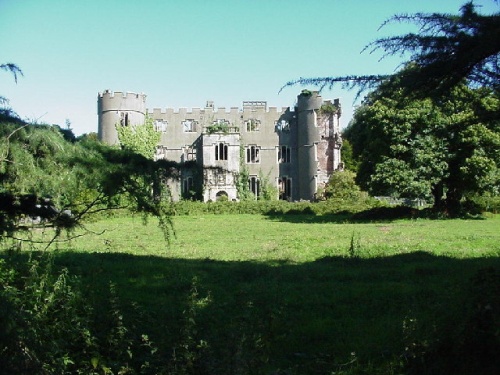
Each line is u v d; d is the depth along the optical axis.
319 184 66.50
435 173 35.25
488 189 35.75
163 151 68.69
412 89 6.40
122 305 8.71
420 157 34.59
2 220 5.95
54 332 6.21
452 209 38.06
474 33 5.88
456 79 6.32
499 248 17.33
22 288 7.49
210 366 5.71
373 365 6.61
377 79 6.40
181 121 69.31
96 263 14.10
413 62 6.22
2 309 4.93
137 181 6.21
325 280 12.40
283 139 69.94
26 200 5.99
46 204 6.04
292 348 7.39
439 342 6.30
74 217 6.32
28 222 6.28
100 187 6.04
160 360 6.11
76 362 6.03
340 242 21.09
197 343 6.48
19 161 5.72
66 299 6.98
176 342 6.43
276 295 9.91
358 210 48.31
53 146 5.91
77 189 5.96
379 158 37.00
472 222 32.94
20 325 5.06
